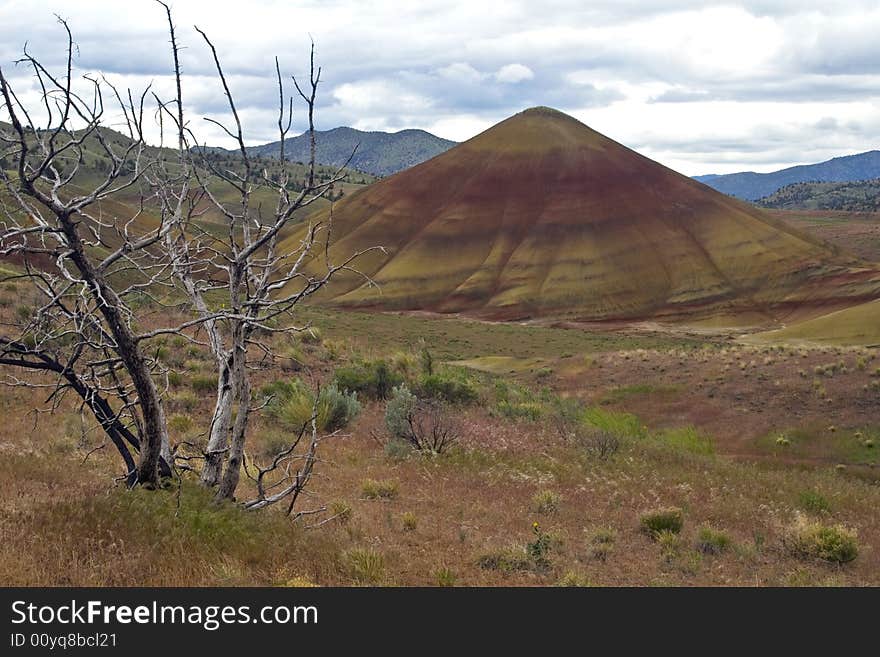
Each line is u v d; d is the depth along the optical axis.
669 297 117.25
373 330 75.56
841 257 125.06
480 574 9.23
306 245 8.43
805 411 36.16
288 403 19.55
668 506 14.85
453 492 13.98
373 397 25.53
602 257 126.38
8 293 23.39
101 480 9.42
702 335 94.50
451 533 10.98
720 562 11.14
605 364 49.09
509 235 137.00
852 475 29.25
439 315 114.38
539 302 116.62
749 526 14.21
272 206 84.88
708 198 142.50
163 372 8.93
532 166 153.38
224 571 7.38
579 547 11.08
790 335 68.75
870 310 68.44
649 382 43.50
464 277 129.12
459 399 26.86
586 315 112.44
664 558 10.84
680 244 128.12
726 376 42.41
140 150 6.73
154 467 8.32
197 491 8.77
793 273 117.81
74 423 14.36
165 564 7.30
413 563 9.28
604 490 15.66
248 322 7.50
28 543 7.05
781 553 12.33
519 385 43.00
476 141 167.75
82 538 7.33
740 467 23.61
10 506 7.73
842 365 40.91
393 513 11.91
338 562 8.69
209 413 18.78
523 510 13.10
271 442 15.75
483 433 20.31
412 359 34.81
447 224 140.75
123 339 7.30
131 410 8.71
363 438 18.88
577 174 148.88
